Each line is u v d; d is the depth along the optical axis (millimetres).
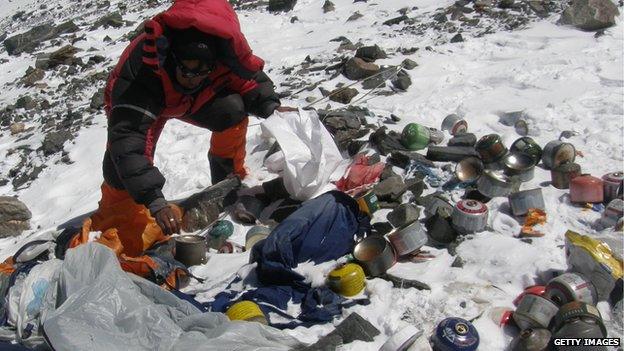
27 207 2668
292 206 2047
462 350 1372
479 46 3207
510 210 1866
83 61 4812
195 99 1935
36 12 8578
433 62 3080
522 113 2414
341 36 3834
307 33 4160
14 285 1631
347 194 1907
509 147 2223
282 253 1690
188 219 2094
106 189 1990
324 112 2580
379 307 1550
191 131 2840
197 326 1470
